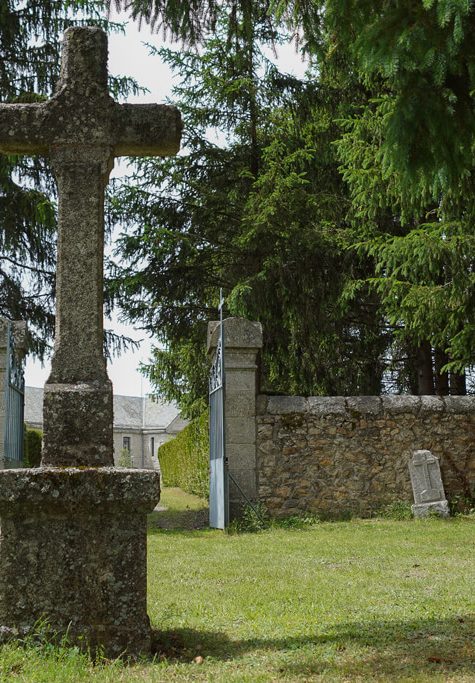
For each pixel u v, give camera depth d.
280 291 13.89
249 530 10.28
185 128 14.61
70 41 4.17
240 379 11.05
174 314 14.74
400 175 5.12
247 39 8.38
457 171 5.00
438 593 5.28
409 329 12.23
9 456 10.12
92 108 4.11
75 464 3.87
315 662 3.51
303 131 14.70
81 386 3.94
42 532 3.70
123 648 3.65
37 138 4.07
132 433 50.00
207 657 3.65
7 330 10.13
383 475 11.32
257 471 11.05
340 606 4.85
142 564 3.75
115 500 3.68
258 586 5.68
